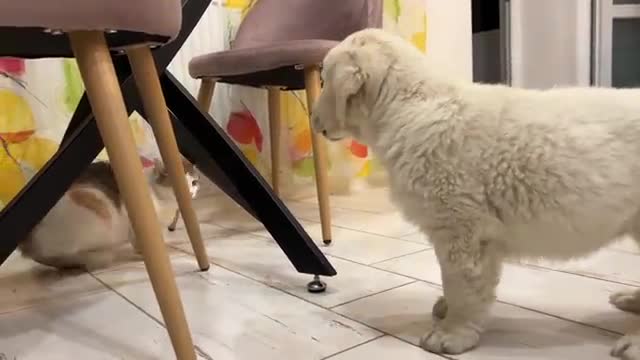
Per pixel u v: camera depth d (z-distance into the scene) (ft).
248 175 4.17
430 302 3.84
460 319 3.16
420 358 3.03
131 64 3.43
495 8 9.55
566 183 2.86
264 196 4.14
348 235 5.75
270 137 6.82
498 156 2.94
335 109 3.41
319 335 3.36
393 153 3.18
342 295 4.02
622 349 2.93
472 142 2.98
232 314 3.73
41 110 5.86
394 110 3.23
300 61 4.75
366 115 3.38
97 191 5.02
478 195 2.98
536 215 2.96
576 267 4.42
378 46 3.31
